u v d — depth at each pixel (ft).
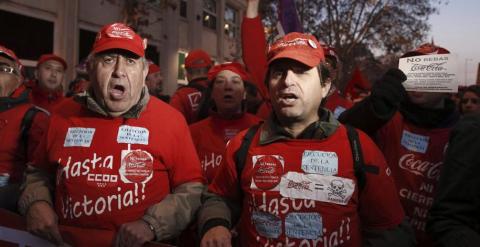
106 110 7.03
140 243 6.24
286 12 12.05
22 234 7.24
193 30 59.98
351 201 5.82
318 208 5.76
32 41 31.83
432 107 8.07
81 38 36.94
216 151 10.48
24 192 7.27
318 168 5.83
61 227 6.89
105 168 6.79
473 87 14.05
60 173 7.00
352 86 14.92
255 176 6.05
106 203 6.73
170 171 7.18
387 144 8.37
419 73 7.14
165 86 51.75
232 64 10.85
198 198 7.06
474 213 5.18
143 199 6.82
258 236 5.99
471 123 5.33
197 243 8.38
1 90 10.32
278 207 5.87
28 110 10.09
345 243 5.77
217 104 10.73
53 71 16.61
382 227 5.98
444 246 5.13
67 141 7.06
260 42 10.29
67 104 7.55
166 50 51.88
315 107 6.13
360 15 71.82
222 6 70.69
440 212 5.33
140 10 33.37
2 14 29.14
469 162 5.16
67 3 34.45
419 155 8.00
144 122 7.04
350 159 5.84
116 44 6.86
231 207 6.52
